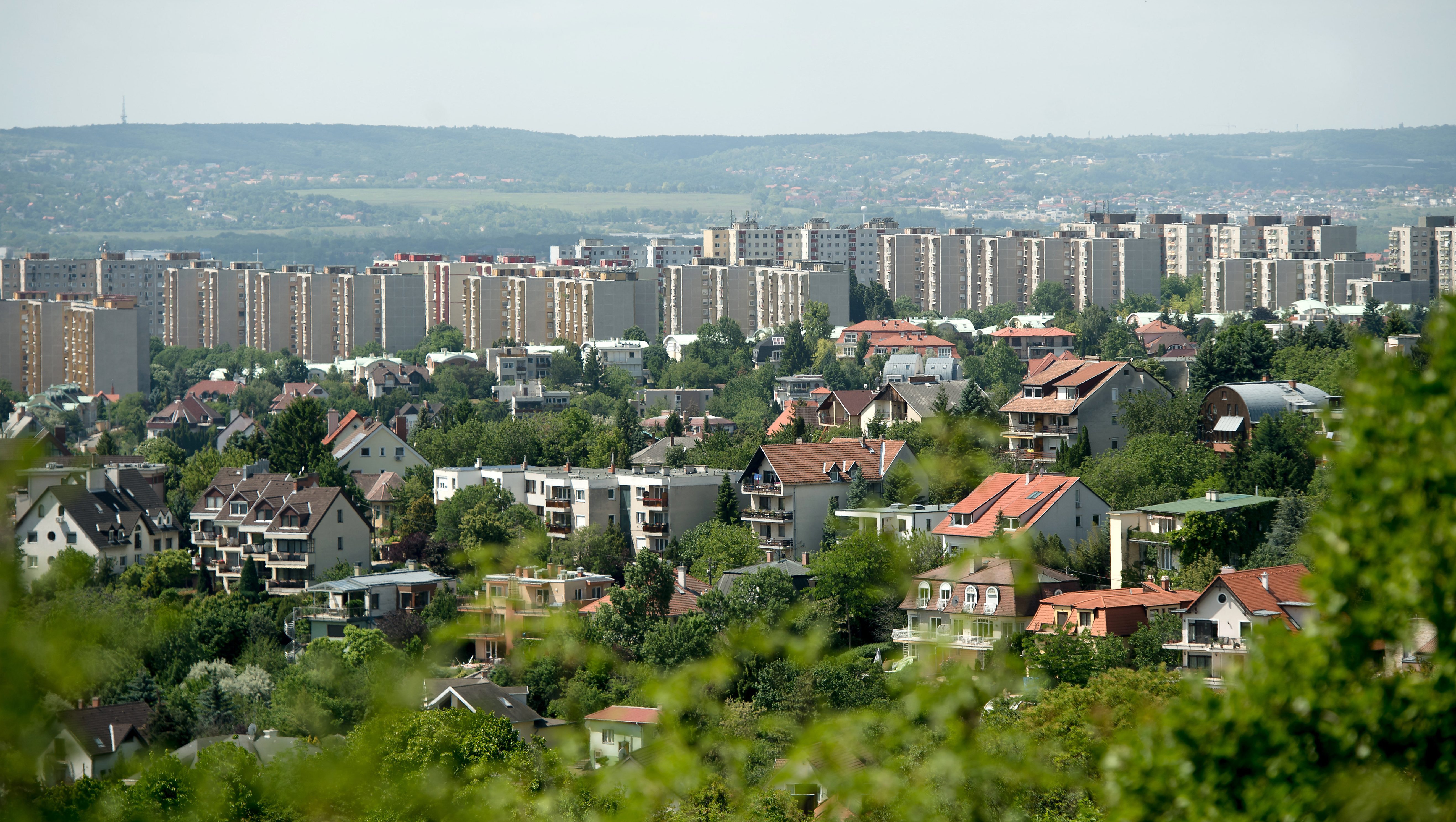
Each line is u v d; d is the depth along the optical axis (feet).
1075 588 361.92
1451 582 83.15
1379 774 82.69
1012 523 404.98
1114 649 293.43
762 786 170.60
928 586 349.82
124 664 248.52
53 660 95.50
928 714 152.05
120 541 495.41
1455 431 84.79
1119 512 390.01
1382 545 84.94
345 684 305.94
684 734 170.71
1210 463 460.96
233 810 190.19
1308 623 87.92
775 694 253.85
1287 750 83.35
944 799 143.43
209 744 268.62
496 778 189.16
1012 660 181.88
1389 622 84.28
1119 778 87.30
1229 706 85.15
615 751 241.14
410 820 189.67
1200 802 84.07
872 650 339.57
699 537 475.31
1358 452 87.25
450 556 350.84
